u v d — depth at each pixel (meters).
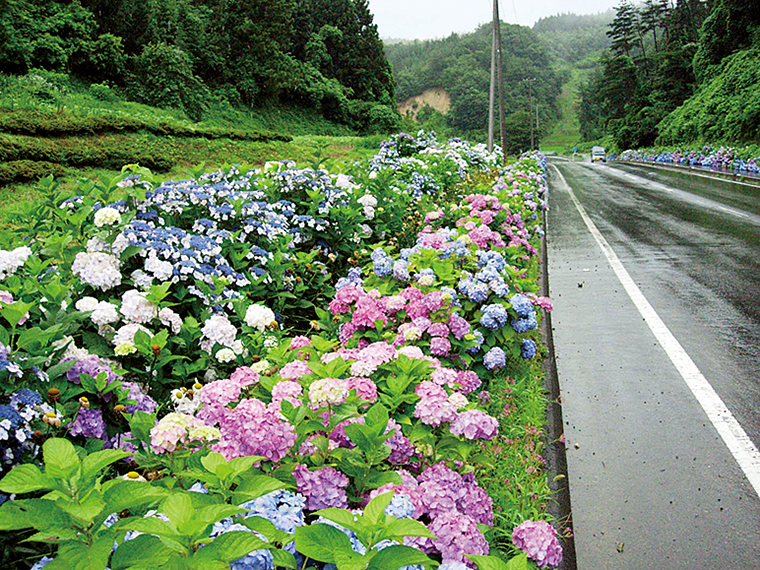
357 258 6.14
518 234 7.66
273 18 47.97
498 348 4.25
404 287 5.00
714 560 2.97
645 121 56.94
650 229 13.38
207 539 1.41
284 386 2.49
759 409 4.57
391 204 7.75
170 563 1.35
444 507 2.14
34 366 2.47
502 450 3.56
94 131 19.11
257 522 1.56
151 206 4.64
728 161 31.23
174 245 4.18
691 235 12.25
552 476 3.56
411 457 2.54
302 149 27.81
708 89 43.12
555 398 4.82
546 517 3.05
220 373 3.59
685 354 5.77
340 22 64.75
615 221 15.01
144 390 3.20
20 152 14.10
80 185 5.02
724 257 9.96
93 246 3.96
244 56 46.75
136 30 37.66
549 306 4.97
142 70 34.66
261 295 4.72
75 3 32.59
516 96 128.75
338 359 2.63
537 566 2.34
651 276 8.96
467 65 146.25
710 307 7.26
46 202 5.43
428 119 107.69
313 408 2.37
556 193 23.69
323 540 1.53
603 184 27.20
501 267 5.19
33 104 19.12
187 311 4.14
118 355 3.17
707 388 4.98
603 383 5.19
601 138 109.62
